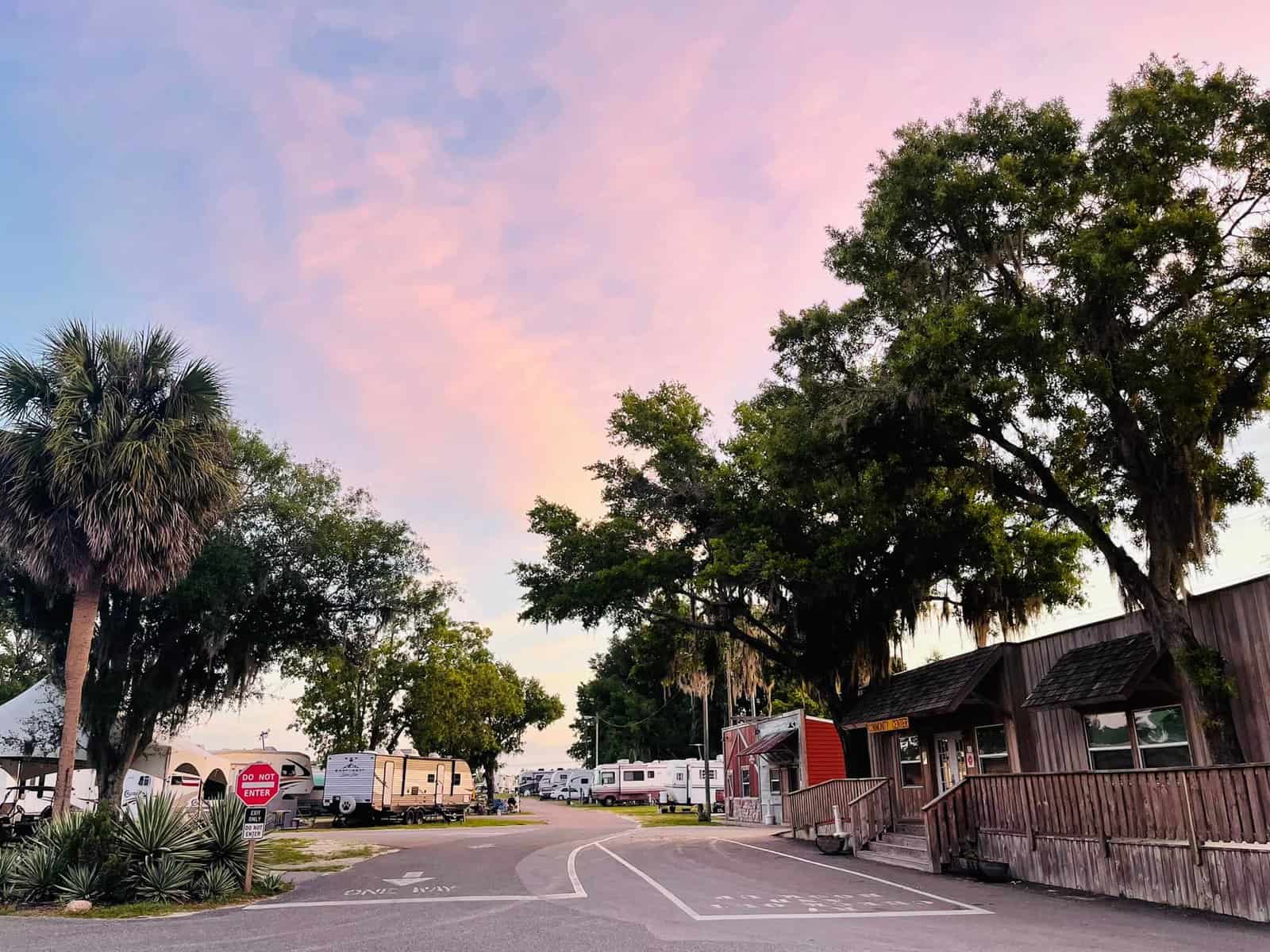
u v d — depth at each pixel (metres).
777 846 23.00
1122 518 16.17
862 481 20.53
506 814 55.12
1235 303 13.43
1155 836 11.64
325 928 10.55
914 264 16.73
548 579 28.48
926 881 14.64
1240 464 14.55
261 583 25.64
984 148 16.05
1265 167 13.85
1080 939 9.02
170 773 28.88
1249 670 12.61
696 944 9.01
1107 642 15.52
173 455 17.70
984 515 22.16
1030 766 17.36
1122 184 14.17
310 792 42.47
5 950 9.27
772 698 61.59
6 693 39.44
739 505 25.33
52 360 17.73
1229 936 9.11
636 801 63.00
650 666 30.67
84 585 17.11
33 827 17.09
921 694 19.50
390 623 29.19
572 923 10.62
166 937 10.03
